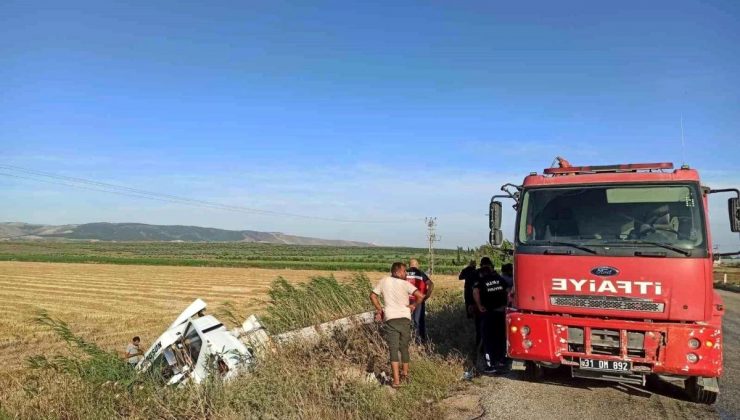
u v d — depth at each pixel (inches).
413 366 334.3
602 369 286.2
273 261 3540.8
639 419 262.7
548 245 305.1
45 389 295.1
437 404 281.4
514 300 320.2
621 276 285.7
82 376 293.7
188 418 246.2
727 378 355.9
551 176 322.0
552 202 315.0
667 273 278.5
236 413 244.4
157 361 346.3
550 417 264.4
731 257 307.0
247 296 1430.9
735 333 591.8
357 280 658.8
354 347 369.7
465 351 413.7
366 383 281.4
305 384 268.7
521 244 313.6
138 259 3617.1
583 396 303.1
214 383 277.1
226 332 351.6
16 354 619.8
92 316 992.9
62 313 1039.6
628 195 301.3
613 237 296.2
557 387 322.3
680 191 293.0
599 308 289.1
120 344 684.7
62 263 3371.1
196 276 2284.7
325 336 384.5
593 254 293.0
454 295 866.8
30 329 805.9
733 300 1133.7
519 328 305.9
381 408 251.6
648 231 291.0
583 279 293.1
